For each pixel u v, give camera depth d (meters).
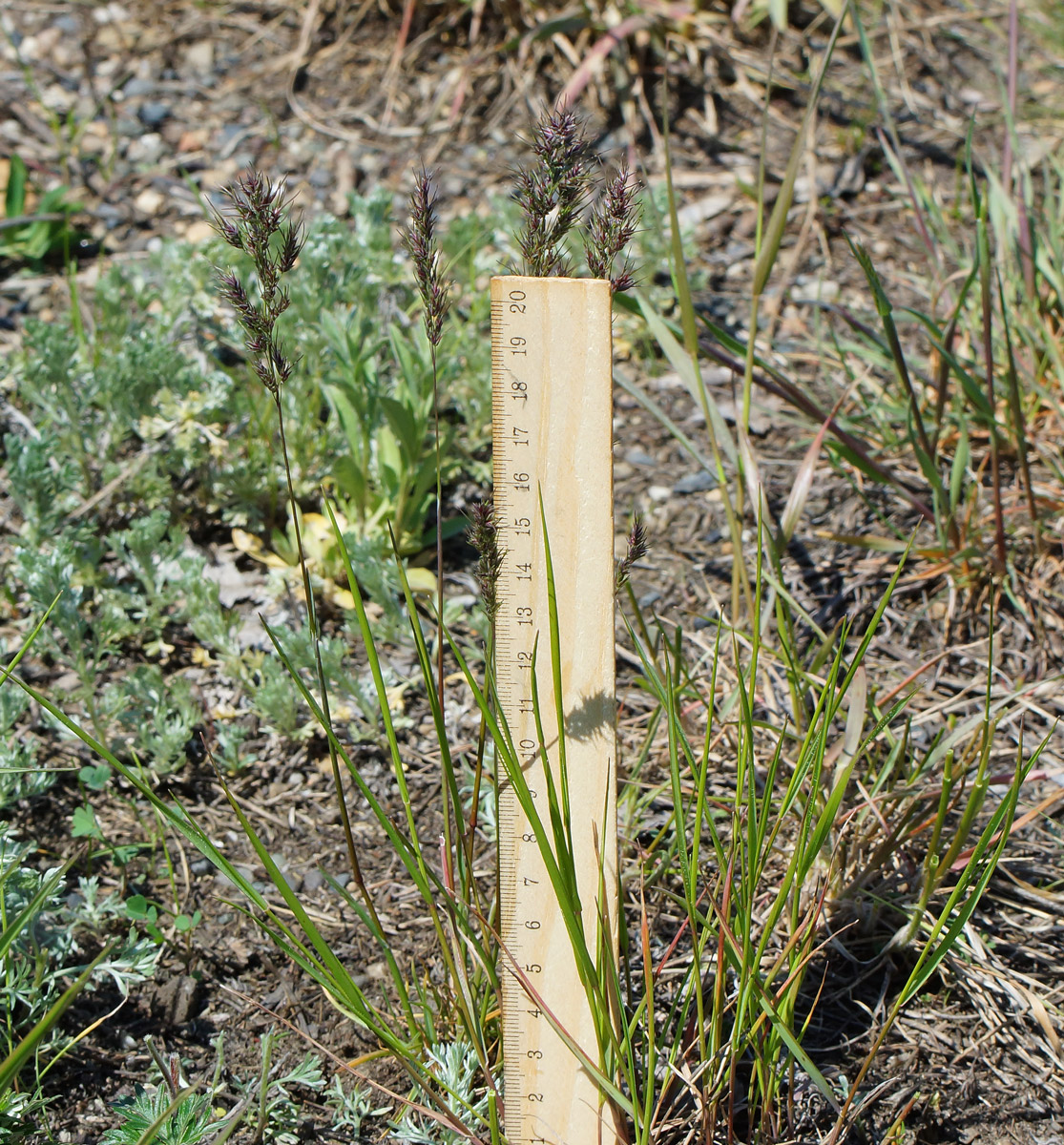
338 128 4.52
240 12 4.98
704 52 4.77
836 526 3.06
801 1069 1.88
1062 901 2.14
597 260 1.51
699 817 1.56
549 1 4.75
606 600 1.59
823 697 1.64
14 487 2.74
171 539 2.82
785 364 3.57
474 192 4.24
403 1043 1.87
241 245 1.41
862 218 4.20
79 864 2.24
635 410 3.48
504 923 1.63
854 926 2.11
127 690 2.44
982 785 1.76
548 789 1.38
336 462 2.80
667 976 1.98
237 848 2.31
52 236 3.92
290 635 2.46
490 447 3.26
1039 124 4.63
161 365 3.00
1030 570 2.88
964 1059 1.93
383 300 3.53
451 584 2.91
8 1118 1.75
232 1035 1.97
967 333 3.29
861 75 4.85
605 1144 1.64
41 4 4.92
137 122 4.49
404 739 2.56
